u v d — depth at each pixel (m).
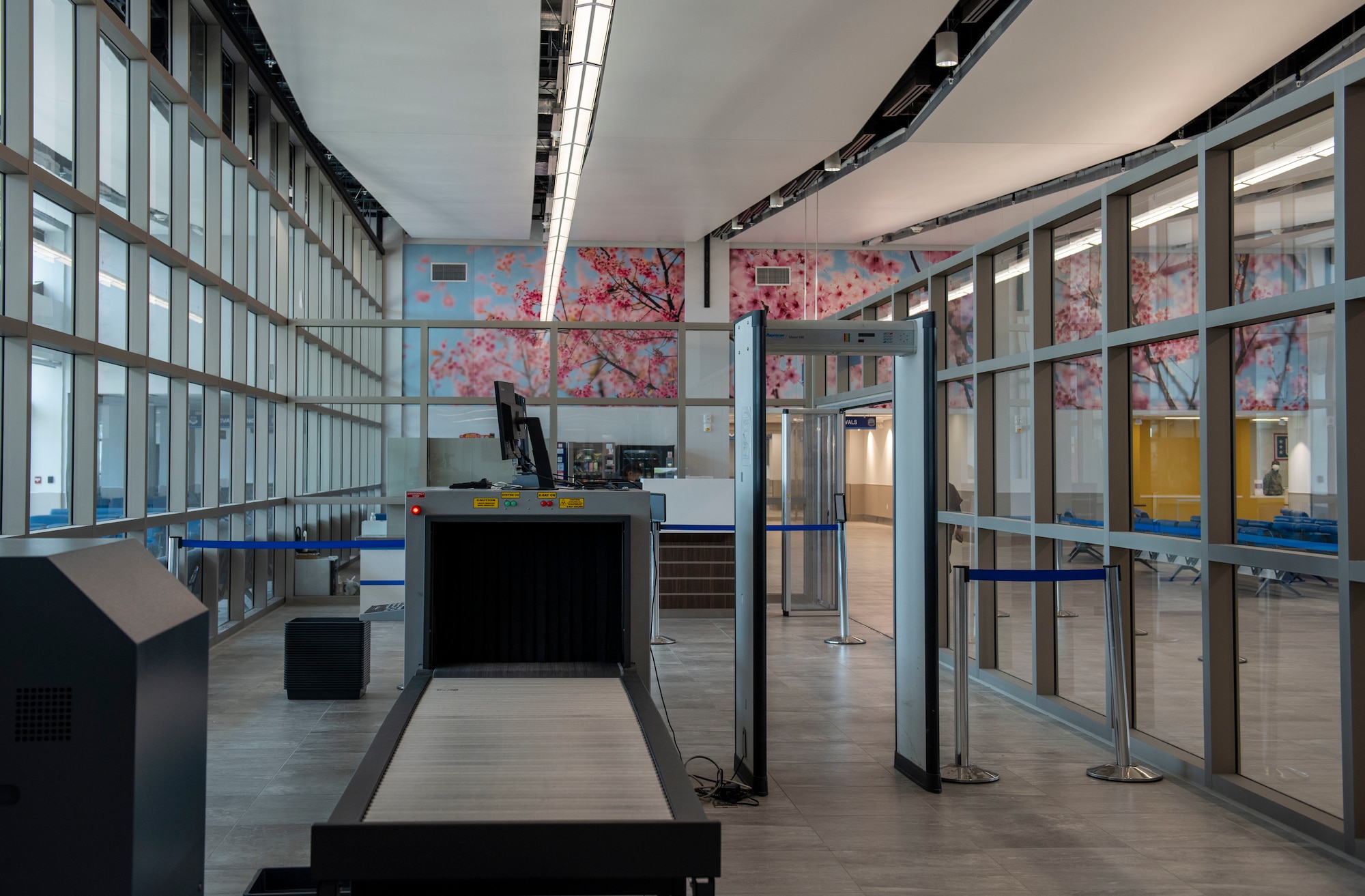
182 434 7.50
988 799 4.48
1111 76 8.85
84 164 5.79
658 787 2.61
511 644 4.44
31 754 1.57
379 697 6.41
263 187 9.66
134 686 1.58
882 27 7.82
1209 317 4.63
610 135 10.67
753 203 13.93
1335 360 3.93
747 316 4.78
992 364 6.91
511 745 2.98
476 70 8.73
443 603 4.40
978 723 5.84
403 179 12.71
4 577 1.57
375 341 13.62
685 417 11.20
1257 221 4.45
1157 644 5.27
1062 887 3.52
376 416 11.02
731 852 3.83
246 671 7.21
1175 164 4.91
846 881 3.56
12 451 5.00
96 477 5.89
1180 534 5.04
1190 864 3.73
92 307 5.82
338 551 11.54
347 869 2.29
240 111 9.12
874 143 12.06
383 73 8.83
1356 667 3.82
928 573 4.59
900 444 4.95
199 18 8.24
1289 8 7.46
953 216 15.21
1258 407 4.46
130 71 6.62
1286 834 4.05
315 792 4.50
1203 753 4.80
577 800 2.50
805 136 10.62
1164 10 7.48
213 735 5.48
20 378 5.02
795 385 12.32
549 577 4.47
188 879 1.80
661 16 7.64
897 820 4.21
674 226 15.66
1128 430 5.53
